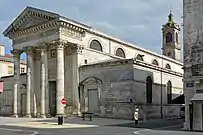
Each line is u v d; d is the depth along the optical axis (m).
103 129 25.39
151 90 43.41
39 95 48.47
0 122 35.75
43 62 44.97
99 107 42.09
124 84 39.66
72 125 30.03
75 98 44.53
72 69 45.50
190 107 24.69
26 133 22.48
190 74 24.95
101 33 49.62
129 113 38.62
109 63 41.50
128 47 56.91
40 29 45.38
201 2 24.86
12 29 50.28
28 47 47.47
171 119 41.59
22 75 53.31
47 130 25.17
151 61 63.66
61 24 42.53
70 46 45.56
